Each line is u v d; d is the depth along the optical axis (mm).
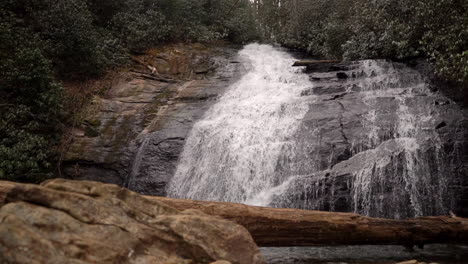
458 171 9102
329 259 5844
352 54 15266
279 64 17781
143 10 19141
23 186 3492
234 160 11219
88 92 13984
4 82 11891
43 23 14055
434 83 12031
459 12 11711
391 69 13375
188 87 14938
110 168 11711
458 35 10844
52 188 3666
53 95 12016
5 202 3523
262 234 5766
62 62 14305
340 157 9977
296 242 5875
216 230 3793
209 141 11805
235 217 5750
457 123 9703
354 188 9047
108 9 18000
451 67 10750
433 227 6277
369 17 15016
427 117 10234
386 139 9984
